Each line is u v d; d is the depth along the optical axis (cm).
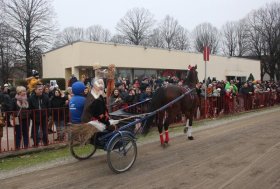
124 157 739
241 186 612
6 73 4053
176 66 3334
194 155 853
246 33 6838
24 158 865
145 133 870
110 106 1058
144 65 3055
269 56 6150
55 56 3128
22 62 4019
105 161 820
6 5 3975
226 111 1723
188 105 1029
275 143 971
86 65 2683
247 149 902
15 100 956
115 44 2839
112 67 1027
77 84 789
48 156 880
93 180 672
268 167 727
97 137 750
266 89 2384
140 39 6812
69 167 771
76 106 783
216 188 604
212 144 984
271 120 1495
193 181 646
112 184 644
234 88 1825
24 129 927
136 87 1398
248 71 4312
